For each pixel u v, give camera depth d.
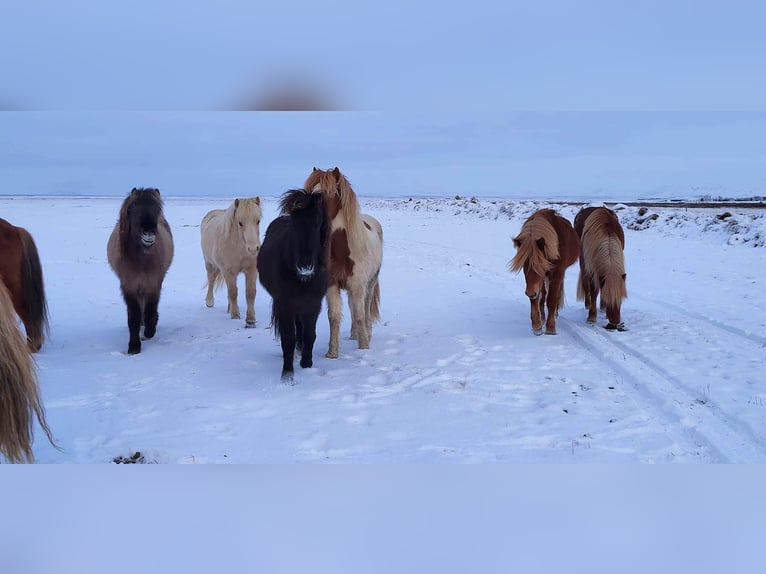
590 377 5.62
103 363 6.30
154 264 6.82
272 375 5.84
